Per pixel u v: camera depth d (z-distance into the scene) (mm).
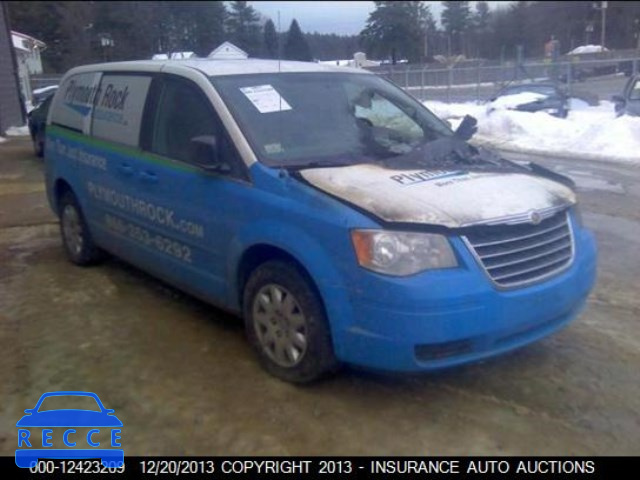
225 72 4707
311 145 4406
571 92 21781
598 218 7922
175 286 5004
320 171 3988
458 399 3789
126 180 5180
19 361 4359
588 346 4449
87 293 5605
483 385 3939
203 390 3936
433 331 3375
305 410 3697
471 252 3488
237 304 4320
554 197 3975
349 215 3557
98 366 4270
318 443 3404
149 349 4504
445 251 3461
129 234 5324
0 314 5184
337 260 3553
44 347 4566
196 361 4312
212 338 4660
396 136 4812
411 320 3369
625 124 13570
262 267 3994
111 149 5395
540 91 20047
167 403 3801
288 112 4559
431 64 26281
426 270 3426
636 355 4312
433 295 3363
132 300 5422
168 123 4840
